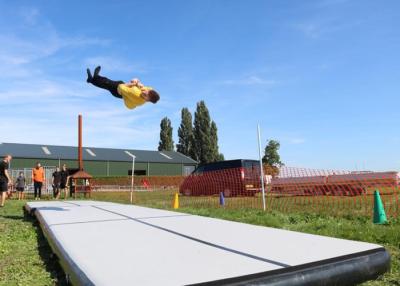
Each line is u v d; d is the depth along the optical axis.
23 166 34.97
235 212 7.20
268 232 3.30
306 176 12.31
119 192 20.86
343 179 11.52
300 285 1.99
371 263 2.38
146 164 42.78
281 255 2.35
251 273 1.94
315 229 4.94
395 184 10.32
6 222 6.12
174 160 45.06
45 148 38.59
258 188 12.69
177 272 1.98
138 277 1.90
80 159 17.03
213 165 14.63
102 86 4.72
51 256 3.53
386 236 4.14
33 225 5.72
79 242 2.87
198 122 54.59
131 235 3.17
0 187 9.74
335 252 2.41
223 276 1.88
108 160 40.25
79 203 7.58
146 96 4.41
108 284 1.79
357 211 7.11
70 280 2.27
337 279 2.16
